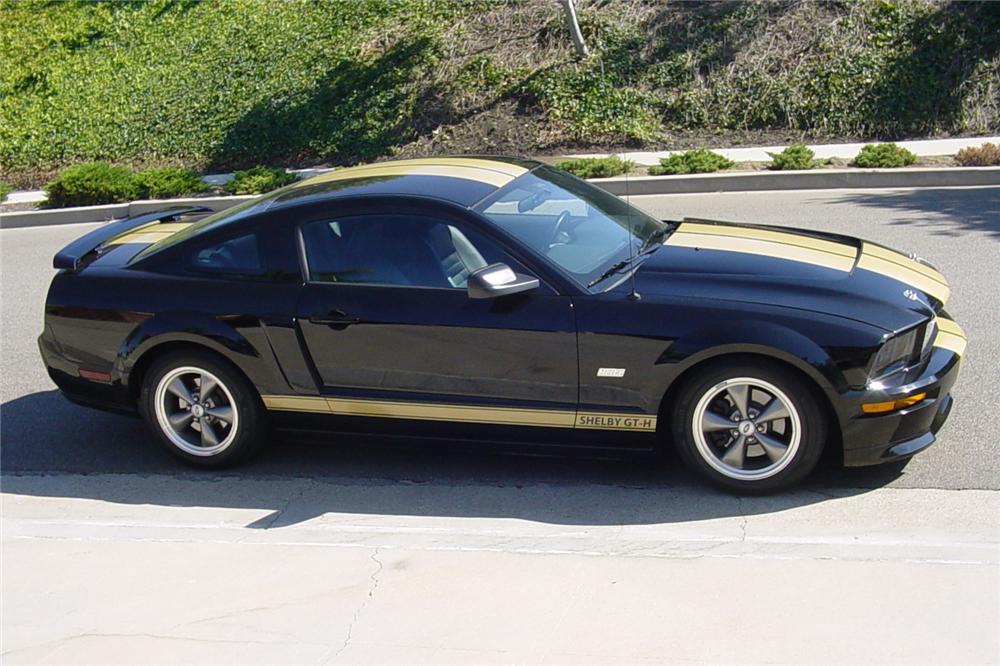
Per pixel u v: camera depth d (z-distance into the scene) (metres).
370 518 4.91
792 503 4.76
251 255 5.41
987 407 5.73
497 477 5.32
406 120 15.40
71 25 19.16
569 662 3.58
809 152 12.49
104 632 4.00
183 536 4.81
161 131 16.58
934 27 14.69
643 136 14.34
